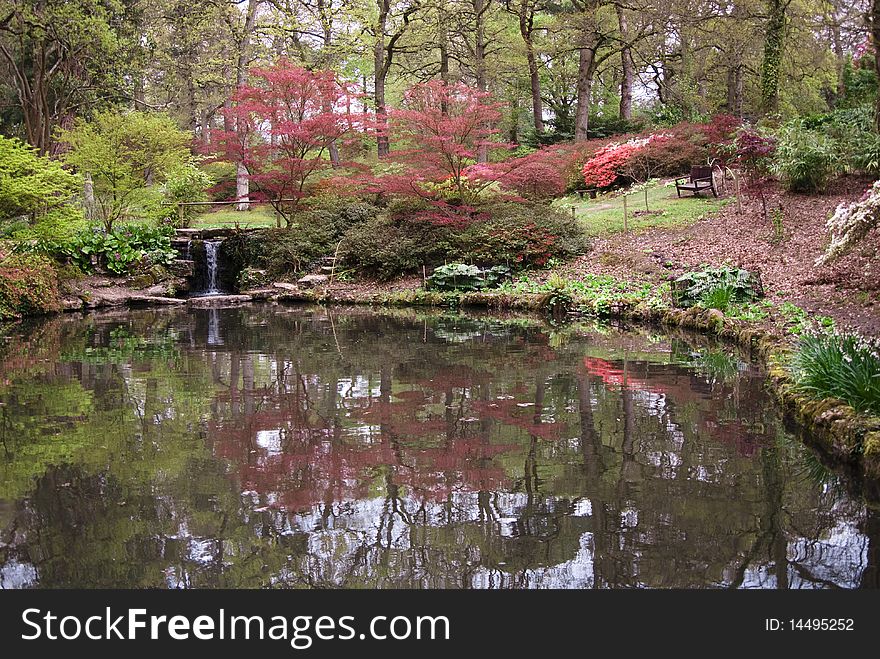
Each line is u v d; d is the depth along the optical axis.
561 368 8.02
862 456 4.66
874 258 10.48
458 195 17.28
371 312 14.10
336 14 23.70
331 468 4.83
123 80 24.75
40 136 22.33
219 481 4.61
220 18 23.61
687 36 22.50
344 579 3.40
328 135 18.33
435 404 6.50
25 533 3.87
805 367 5.94
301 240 17.95
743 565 3.44
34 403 6.71
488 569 3.46
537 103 27.62
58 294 14.66
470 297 14.52
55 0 21.28
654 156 20.11
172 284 17.12
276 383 7.46
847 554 3.53
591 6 23.56
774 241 12.80
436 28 24.88
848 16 17.84
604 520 3.95
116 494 4.40
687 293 11.13
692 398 6.59
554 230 15.55
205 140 26.50
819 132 16.62
